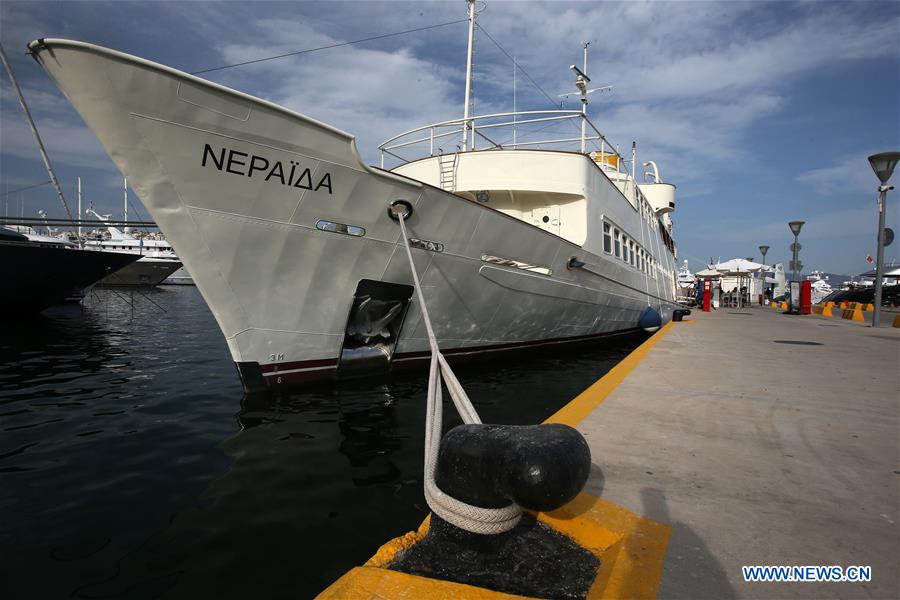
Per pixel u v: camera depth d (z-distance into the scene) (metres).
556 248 8.66
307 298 6.27
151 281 43.22
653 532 2.14
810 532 2.16
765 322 14.89
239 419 5.85
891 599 1.71
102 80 4.55
